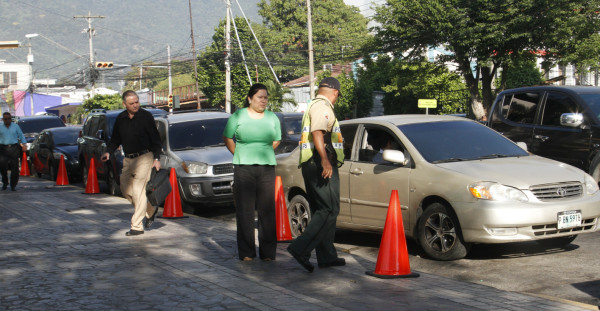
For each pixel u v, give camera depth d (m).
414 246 8.32
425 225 7.51
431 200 7.56
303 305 5.09
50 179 20.58
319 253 6.75
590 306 5.14
